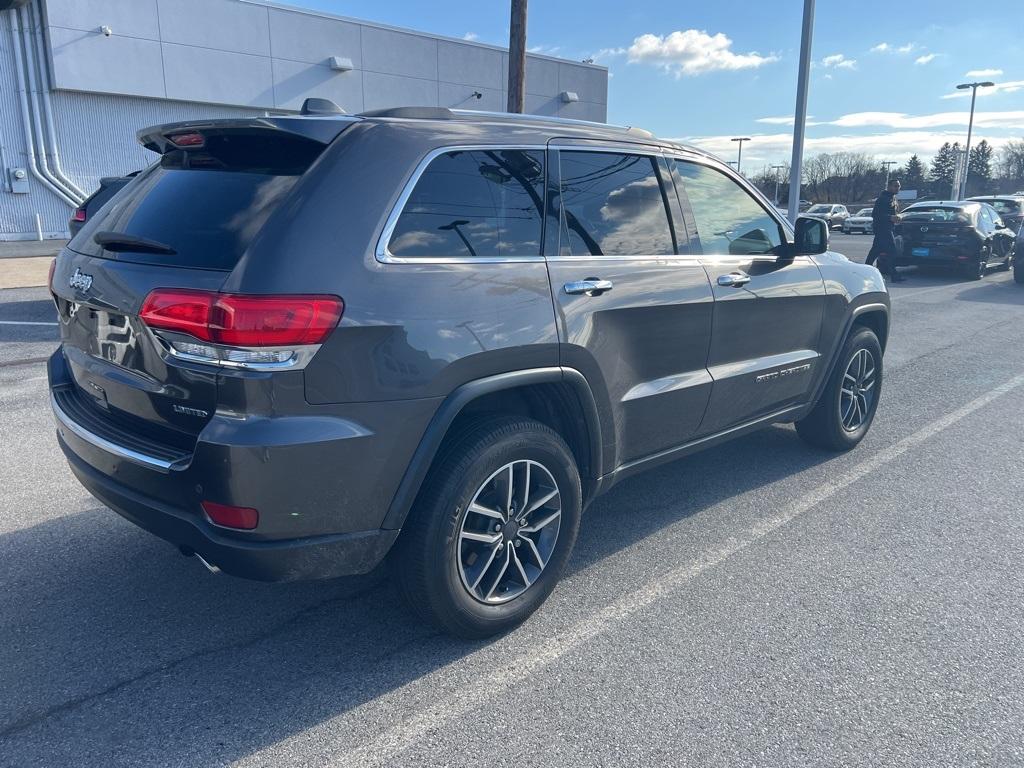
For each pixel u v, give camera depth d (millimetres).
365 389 2502
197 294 2404
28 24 23750
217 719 2594
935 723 2590
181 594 3396
